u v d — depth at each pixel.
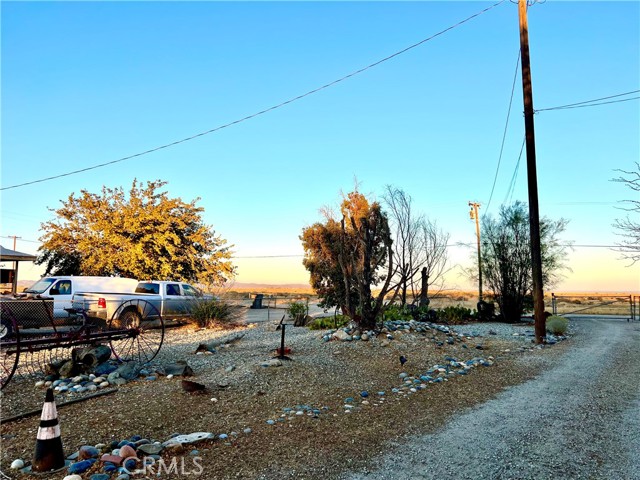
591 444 5.25
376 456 4.85
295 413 6.25
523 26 14.70
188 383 7.02
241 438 5.32
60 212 26.59
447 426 5.89
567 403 7.05
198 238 27.56
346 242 13.84
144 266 25.64
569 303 31.89
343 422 5.98
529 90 14.61
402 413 6.45
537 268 13.93
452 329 15.02
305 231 23.92
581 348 12.73
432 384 8.23
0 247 18.52
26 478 4.24
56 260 27.31
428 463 4.68
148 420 5.83
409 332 12.36
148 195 27.58
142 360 9.62
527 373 9.38
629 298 23.88
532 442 5.31
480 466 4.61
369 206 14.31
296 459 4.73
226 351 10.87
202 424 5.77
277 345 11.30
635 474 4.44
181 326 17.19
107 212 26.44
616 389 7.96
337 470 4.48
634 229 11.67
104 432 5.41
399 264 12.99
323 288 23.61
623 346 13.13
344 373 8.59
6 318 10.27
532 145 14.52
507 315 20.64
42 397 6.83
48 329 13.41
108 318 14.51
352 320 12.32
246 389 7.31
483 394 7.61
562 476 4.39
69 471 4.34
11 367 9.04
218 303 17.88
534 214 14.13
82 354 8.20
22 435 5.32
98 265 24.67
